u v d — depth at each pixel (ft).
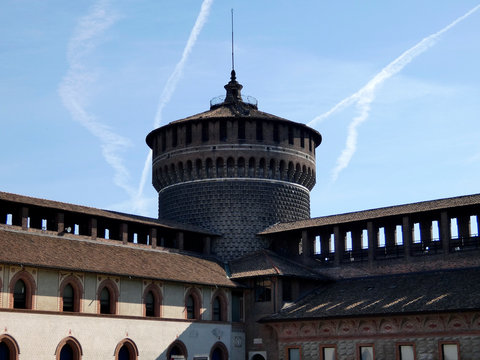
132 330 237.86
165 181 313.73
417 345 226.79
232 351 269.44
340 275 277.85
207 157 302.45
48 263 216.33
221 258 295.28
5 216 245.04
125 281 239.50
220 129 303.68
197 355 256.52
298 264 287.07
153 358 242.17
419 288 245.04
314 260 286.87
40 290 215.92
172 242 292.40
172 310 252.01
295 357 255.70
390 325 233.76
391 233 275.18
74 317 222.48
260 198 301.02
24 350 207.92
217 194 300.40
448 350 220.84
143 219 271.08
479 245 250.37
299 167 312.09
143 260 253.44
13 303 209.67
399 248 268.82
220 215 298.76
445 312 219.20
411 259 261.65
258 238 298.35
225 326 268.82
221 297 270.46
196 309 260.83
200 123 306.35
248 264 283.18
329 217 287.89
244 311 277.03
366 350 237.86
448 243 254.27
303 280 274.77
